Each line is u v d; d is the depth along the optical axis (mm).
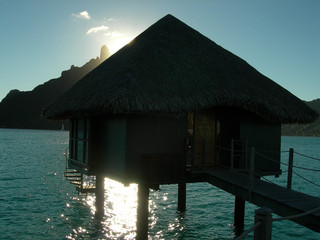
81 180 18578
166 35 14875
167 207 20141
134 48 14594
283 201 8766
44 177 31578
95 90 13125
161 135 12453
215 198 23125
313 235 15750
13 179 29984
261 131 14273
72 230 15875
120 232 15727
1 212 18781
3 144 84562
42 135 173250
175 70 12875
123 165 11930
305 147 119312
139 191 12594
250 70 15828
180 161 12258
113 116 12883
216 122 14328
